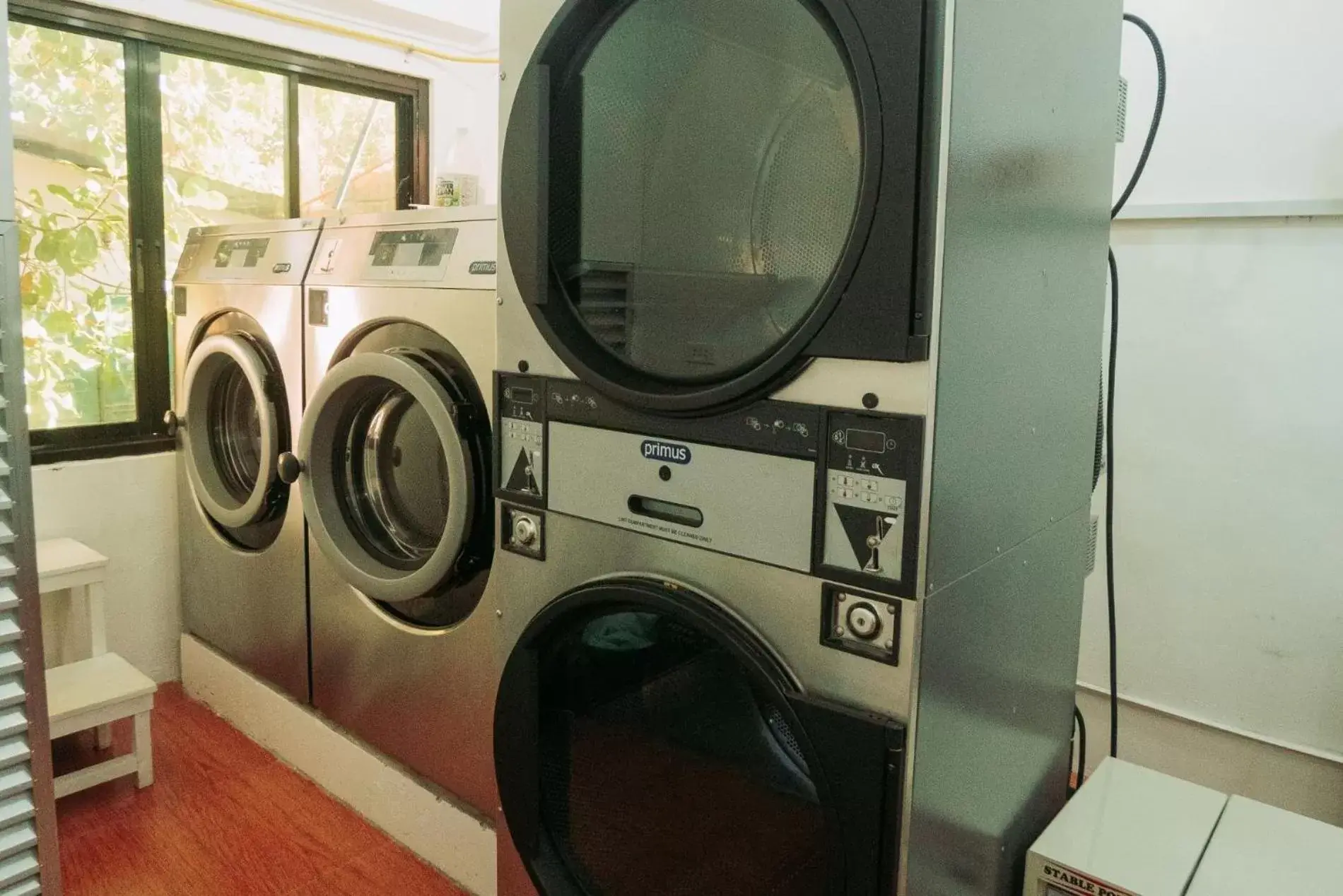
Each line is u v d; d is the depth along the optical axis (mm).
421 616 1976
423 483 2033
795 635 1165
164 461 2760
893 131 997
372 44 3125
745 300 1176
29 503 1438
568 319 1396
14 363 1398
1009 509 1270
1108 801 1597
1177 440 2154
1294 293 1971
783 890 1284
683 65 1210
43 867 1519
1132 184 1752
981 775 1297
